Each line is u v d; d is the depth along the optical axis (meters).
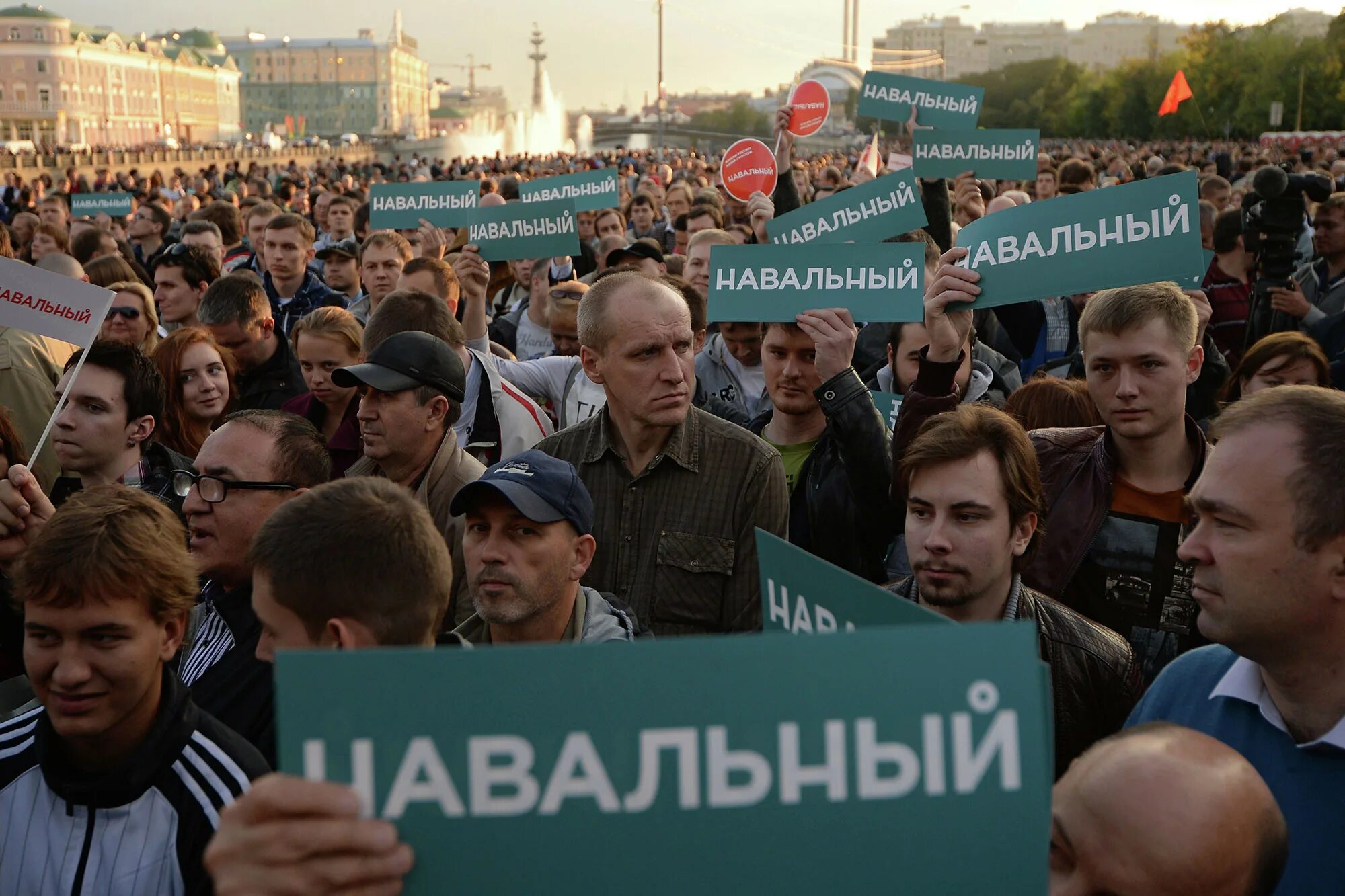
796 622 1.86
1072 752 2.88
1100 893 1.55
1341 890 2.06
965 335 3.68
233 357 5.31
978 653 1.24
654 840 1.23
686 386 3.59
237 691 2.80
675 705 1.23
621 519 3.66
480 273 6.18
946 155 8.34
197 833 2.18
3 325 4.13
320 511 2.44
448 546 3.79
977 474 2.82
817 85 9.37
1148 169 19.05
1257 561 2.09
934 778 1.24
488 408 4.87
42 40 137.88
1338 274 7.83
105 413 4.13
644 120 179.00
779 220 6.03
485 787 1.22
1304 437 2.07
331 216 13.26
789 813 1.23
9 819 2.21
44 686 2.24
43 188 30.78
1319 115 65.56
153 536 2.31
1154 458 3.53
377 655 1.21
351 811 1.19
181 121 174.00
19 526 3.37
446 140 137.75
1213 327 8.04
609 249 10.08
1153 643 3.46
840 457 3.73
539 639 2.98
